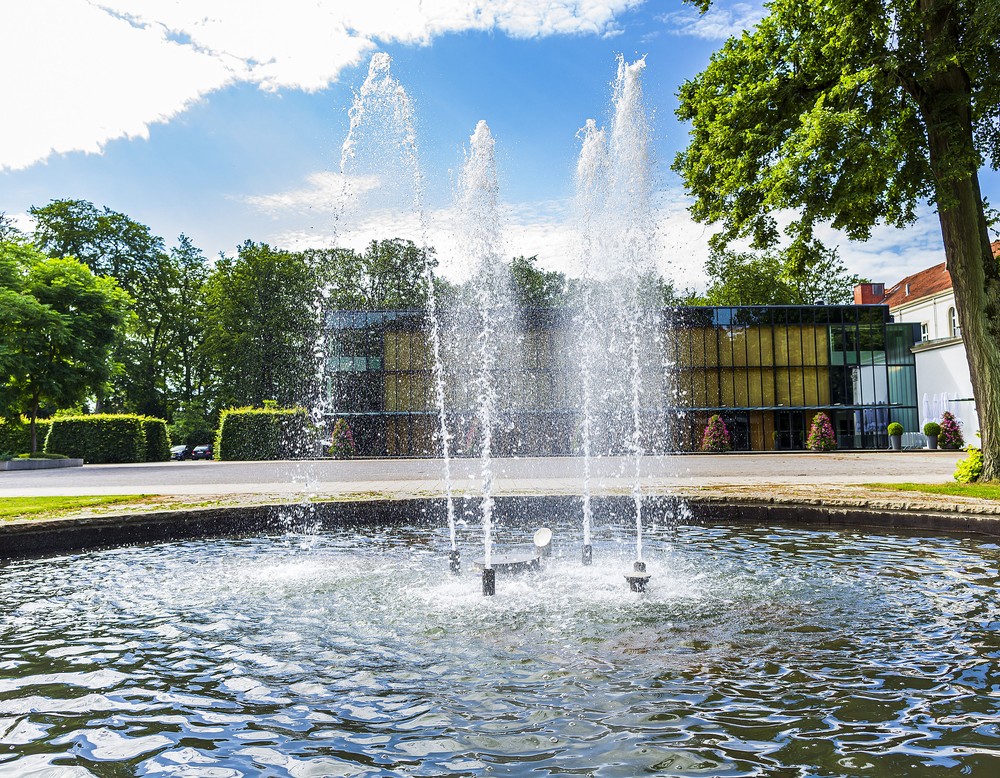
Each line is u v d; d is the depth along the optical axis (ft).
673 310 126.93
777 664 13.97
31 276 111.14
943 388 118.83
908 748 10.13
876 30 40.91
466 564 25.27
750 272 168.55
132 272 155.84
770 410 126.82
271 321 148.56
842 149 39.99
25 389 108.27
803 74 48.01
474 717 11.57
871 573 22.50
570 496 37.11
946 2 40.52
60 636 16.75
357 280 147.43
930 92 43.24
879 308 128.06
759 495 35.96
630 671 13.71
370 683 13.32
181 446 164.86
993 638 15.40
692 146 55.83
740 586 21.07
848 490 38.96
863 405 127.03
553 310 113.29
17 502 37.22
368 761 10.02
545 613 18.30
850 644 15.20
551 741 10.57
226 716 11.82
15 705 12.43
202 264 184.24
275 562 26.12
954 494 36.70
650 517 35.91
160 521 31.63
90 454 112.68
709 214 55.21
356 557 26.99
